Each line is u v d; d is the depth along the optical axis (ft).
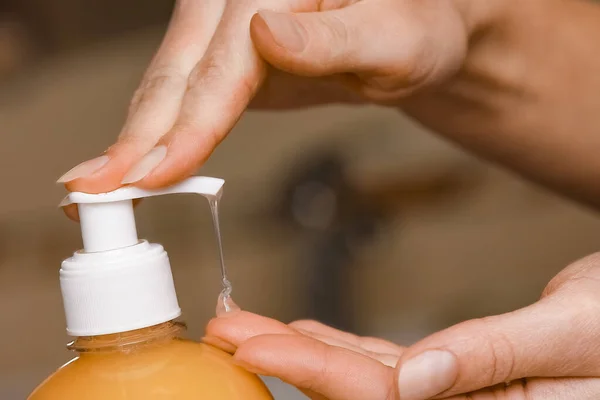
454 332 1.93
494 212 3.83
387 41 2.12
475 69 2.49
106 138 3.88
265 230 3.77
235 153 3.79
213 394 1.91
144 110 2.03
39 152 3.84
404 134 3.61
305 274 3.31
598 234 3.85
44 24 3.92
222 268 2.00
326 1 2.13
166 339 1.97
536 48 2.53
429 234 3.75
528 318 1.95
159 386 1.90
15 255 3.82
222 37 2.05
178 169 1.94
